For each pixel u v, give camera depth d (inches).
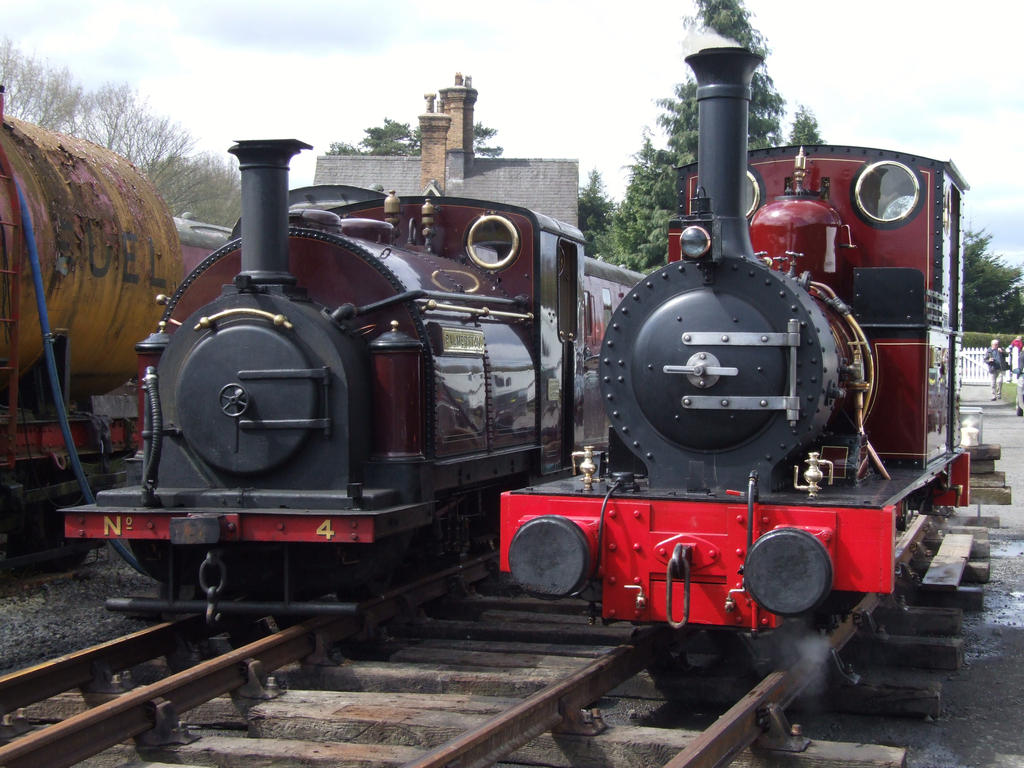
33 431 335.0
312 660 228.1
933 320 266.7
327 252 261.1
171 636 235.9
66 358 338.3
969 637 277.4
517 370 309.3
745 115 215.9
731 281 211.0
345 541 225.3
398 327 251.8
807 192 265.3
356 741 187.8
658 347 215.2
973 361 1553.9
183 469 251.3
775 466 208.5
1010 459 703.1
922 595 307.3
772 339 205.6
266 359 243.1
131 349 383.6
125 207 367.9
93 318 353.1
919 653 243.9
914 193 268.1
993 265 2052.2
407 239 327.0
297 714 192.2
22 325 321.1
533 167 1274.6
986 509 518.6
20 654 257.6
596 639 251.6
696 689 216.2
